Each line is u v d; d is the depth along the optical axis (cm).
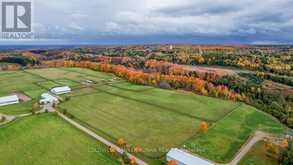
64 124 5525
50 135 4894
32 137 4791
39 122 5569
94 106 6988
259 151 4384
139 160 4006
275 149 4281
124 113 6406
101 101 7519
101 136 4928
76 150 4306
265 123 5988
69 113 6253
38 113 6194
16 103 7150
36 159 4000
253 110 7081
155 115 6281
